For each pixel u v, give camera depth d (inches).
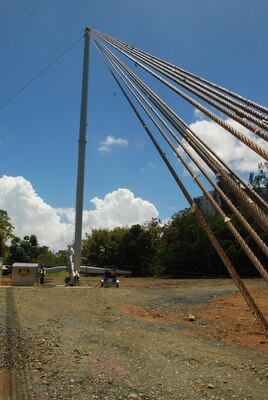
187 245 1701.5
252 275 1470.2
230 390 266.5
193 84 201.6
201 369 305.0
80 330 407.2
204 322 488.1
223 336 417.1
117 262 2188.7
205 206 1822.1
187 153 177.0
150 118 228.4
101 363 307.7
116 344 362.9
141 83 245.9
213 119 151.0
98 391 256.8
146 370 297.1
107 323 454.3
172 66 231.6
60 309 521.7
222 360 329.4
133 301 629.6
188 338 403.2
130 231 2181.3
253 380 286.0
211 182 151.7
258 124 133.3
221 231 1539.1
